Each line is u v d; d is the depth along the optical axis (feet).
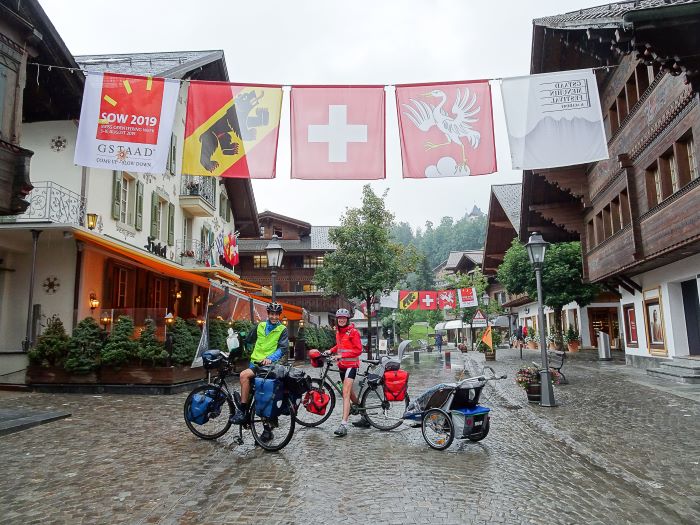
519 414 32.89
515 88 29.07
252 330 25.16
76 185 51.88
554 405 35.12
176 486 17.95
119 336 43.34
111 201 56.90
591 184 63.36
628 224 50.06
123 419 30.81
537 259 36.76
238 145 29.17
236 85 29.50
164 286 71.77
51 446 23.89
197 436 25.40
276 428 23.73
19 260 52.16
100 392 42.88
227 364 25.58
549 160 28.40
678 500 16.47
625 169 48.78
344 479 18.63
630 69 48.78
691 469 19.72
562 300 92.48
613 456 21.68
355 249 93.66
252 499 16.60
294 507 15.84
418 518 14.87
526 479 18.67
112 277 56.95
